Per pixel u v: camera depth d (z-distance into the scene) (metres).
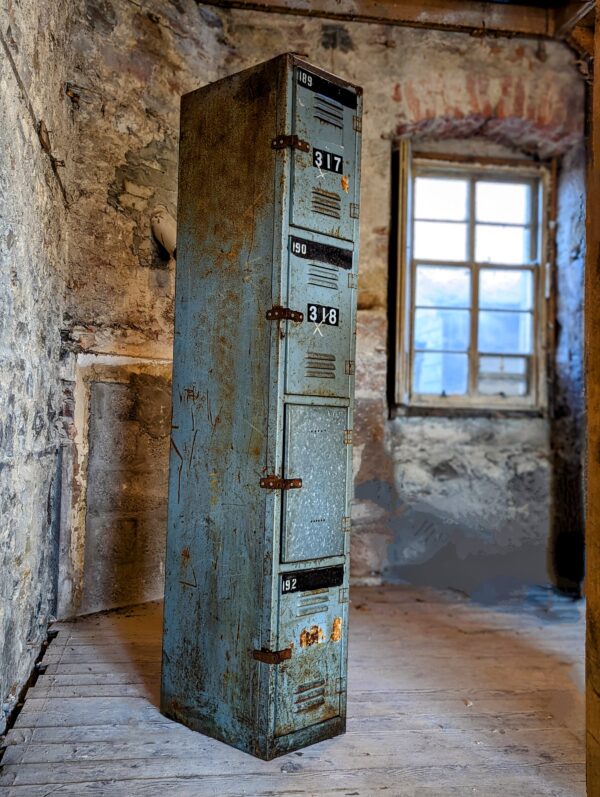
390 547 4.69
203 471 2.46
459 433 4.80
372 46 4.59
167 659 2.55
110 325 3.83
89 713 2.55
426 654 3.29
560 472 4.84
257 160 2.33
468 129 4.80
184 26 4.20
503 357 4.96
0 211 2.16
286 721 2.28
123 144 3.90
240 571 2.32
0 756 2.24
